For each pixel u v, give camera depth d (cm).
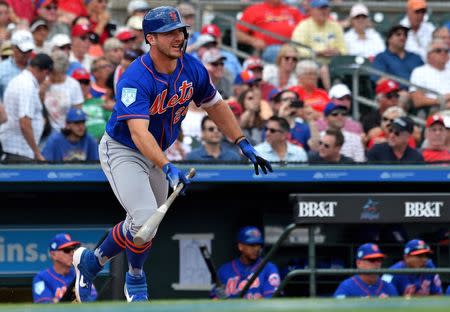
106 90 4166
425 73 4694
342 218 3009
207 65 4366
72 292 3216
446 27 5238
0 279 3738
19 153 3766
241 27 5016
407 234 3712
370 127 4225
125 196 2269
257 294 3503
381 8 5525
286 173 3697
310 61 4478
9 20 4472
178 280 3850
